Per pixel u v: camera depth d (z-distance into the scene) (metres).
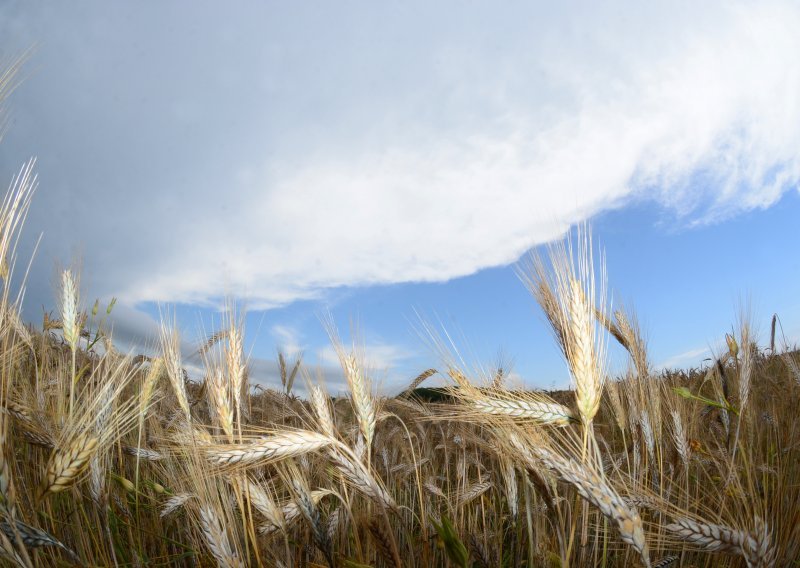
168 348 0.50
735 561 0.44
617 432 0.79
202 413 0.74
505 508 0.61
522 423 0.36
